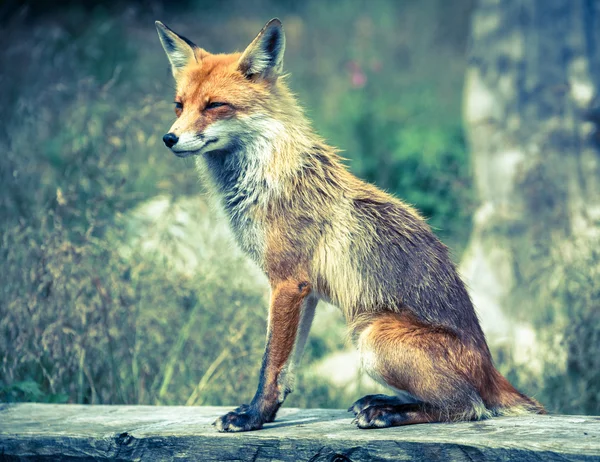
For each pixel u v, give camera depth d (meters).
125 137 11.71
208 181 8.84
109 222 11.34
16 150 12.64
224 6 34.44
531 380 11.24
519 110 15.46
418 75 29.97
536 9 15.34
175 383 10.84
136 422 8.02
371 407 7.34
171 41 9.04
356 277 7.79
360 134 22.36
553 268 12.13
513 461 6.26
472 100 16.22
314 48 31.06
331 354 13.62
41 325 10.22
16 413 8.64
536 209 14.72
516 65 15.46
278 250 7.80
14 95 16.16
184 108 8.30
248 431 7.28
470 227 16.36
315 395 11.15
